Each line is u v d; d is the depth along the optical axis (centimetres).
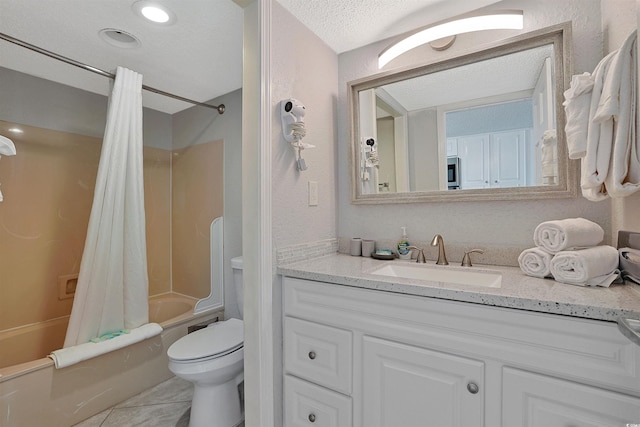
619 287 87
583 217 115
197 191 255
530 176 123
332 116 168
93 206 176
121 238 186
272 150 126
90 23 150
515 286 90
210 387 150
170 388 188
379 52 160
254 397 122
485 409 85
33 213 202
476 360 87
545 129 121
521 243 126
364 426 105
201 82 216
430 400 93
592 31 113
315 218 153
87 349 161
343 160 171
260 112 120
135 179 194
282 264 130
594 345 72
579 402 74
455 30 134
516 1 128
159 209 268
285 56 133
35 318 202
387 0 130
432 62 142
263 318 121
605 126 85
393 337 100
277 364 127
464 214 139
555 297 78
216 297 234
